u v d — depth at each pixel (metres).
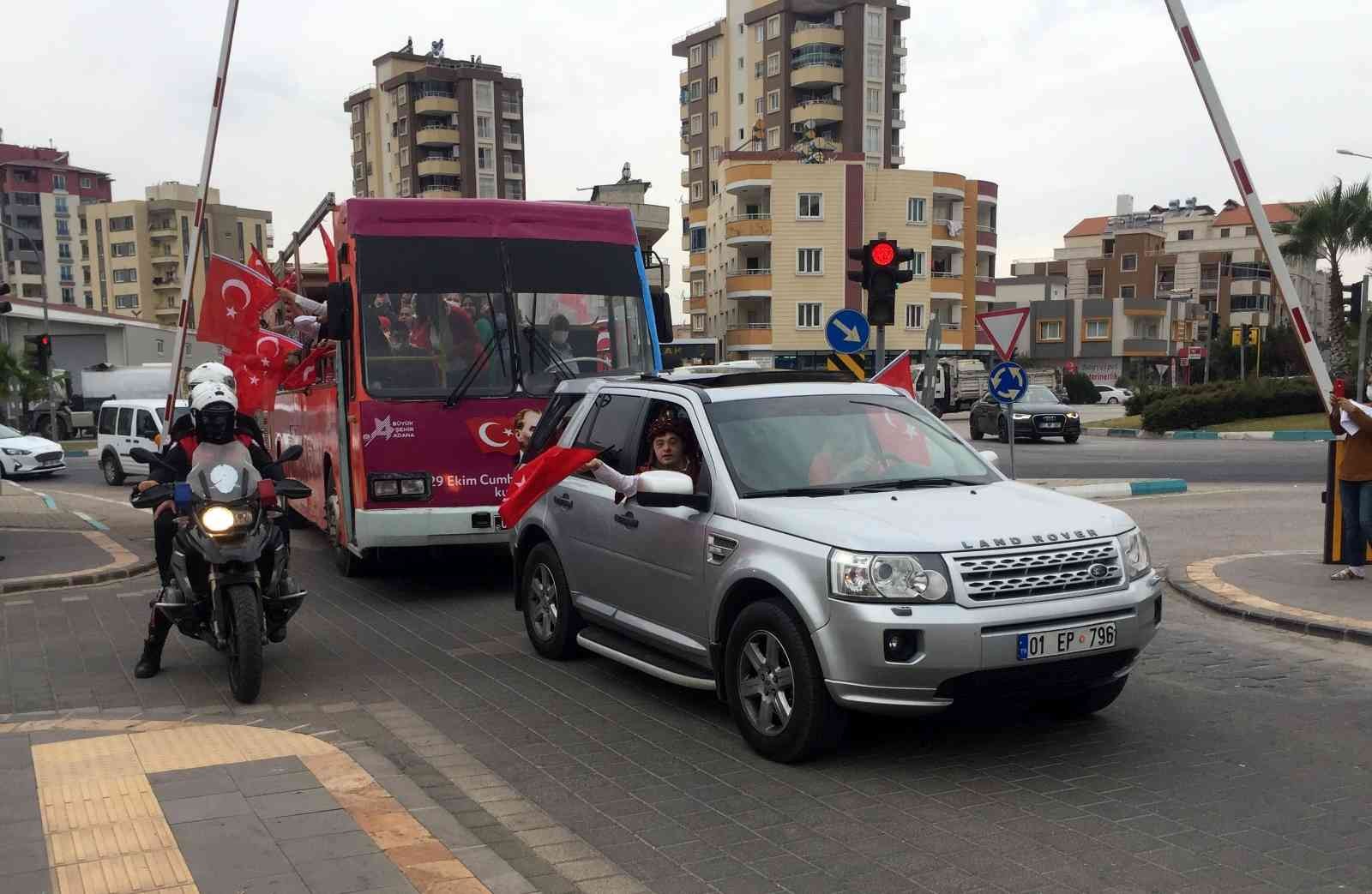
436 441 9.32
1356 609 8.09
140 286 116.75
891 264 12.39
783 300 66.25
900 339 67.62
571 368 9.83
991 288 73.56
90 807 4.43
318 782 4.71
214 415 6.50
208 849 4.01
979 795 4.77
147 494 6.44
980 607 4.74
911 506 5.26
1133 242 100.94
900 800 4.73
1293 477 19.83
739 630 5.35
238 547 6.36
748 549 5.31
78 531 14.52
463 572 11.15
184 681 7.01
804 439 5.96
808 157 66.75
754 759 5.30
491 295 9.70
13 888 3.71
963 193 69.12
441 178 104.38
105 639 8.25
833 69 86.44
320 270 12.68
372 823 4.25
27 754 5.14
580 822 4.55
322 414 11.14
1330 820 4.43
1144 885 3.88
